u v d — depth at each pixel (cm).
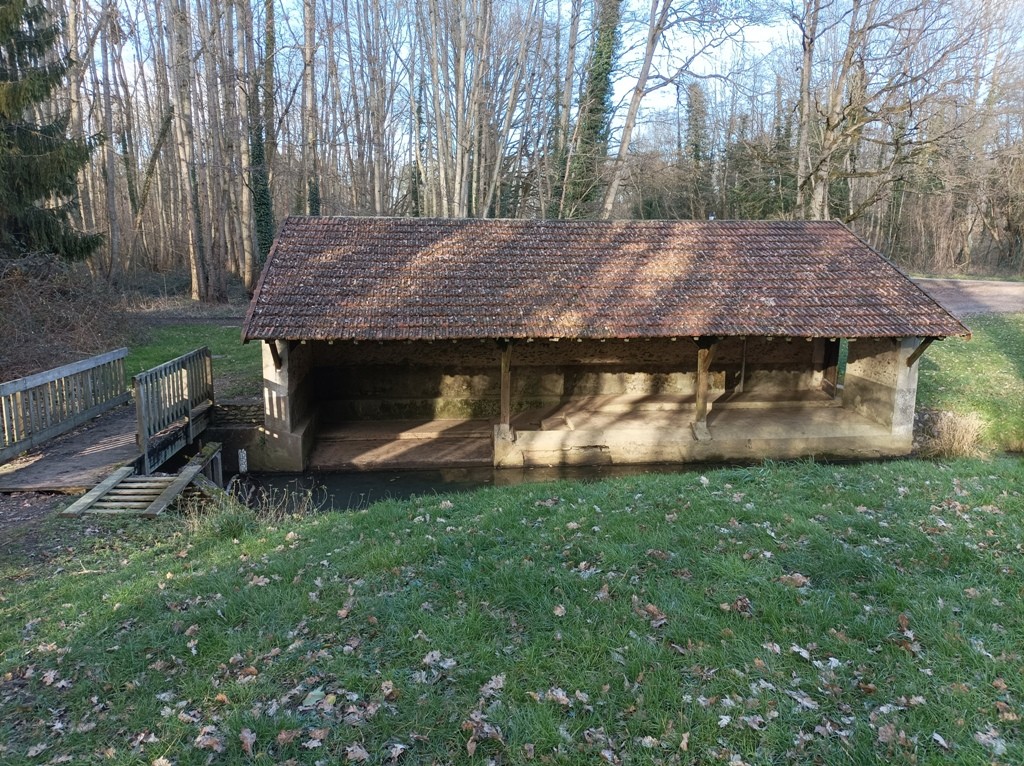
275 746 370
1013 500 750
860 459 1285
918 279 3588
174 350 1862
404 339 1120
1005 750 357
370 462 1262
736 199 3338
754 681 416
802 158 2184
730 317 1210
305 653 455
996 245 4316
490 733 373
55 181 1838
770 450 1289
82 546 664
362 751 361
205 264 3225
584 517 715
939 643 454
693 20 2189
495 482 1184
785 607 500
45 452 951
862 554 589
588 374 1541
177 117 2952
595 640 460
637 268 1345
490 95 3175
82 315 1761
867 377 1366
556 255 1375
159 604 523
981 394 1524
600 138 2847
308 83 2859
